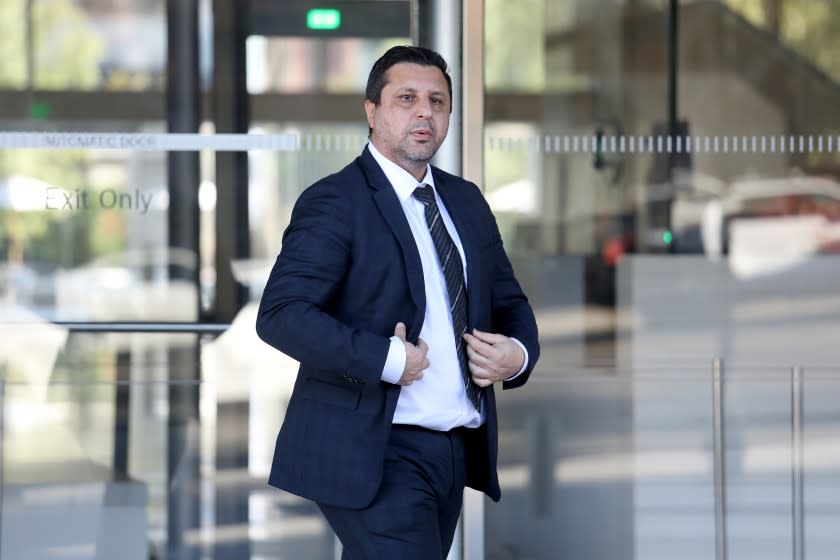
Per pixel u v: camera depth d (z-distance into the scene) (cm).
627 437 1492
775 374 1497
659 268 1488
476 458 1071
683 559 1501
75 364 1451
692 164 1488
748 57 1491
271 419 1471
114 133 1447
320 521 1479
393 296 1008
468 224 1076
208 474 1467
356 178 1037
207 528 1470
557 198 1480
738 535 1502
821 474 1503
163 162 1452
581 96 1482
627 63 1486
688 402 1494
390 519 991
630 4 1484
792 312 1498
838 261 1497
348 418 997
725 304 1492
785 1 1494
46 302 1447
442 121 1048
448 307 1037
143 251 1452
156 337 1456
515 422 1488
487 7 1471
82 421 1453
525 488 1490
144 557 1466
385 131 1041
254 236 1462
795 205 1495
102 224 1448
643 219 1488
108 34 1445
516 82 1475
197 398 1464
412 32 1471
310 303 982
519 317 1106
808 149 1495
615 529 1494
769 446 1502
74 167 1445
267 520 1473
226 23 1456
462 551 1488
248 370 1466
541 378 1486
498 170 1477
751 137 1492
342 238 1005
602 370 1488
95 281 1449
